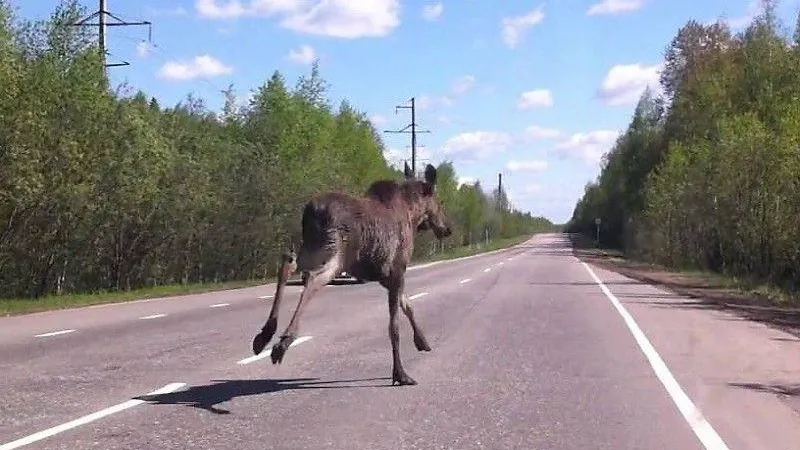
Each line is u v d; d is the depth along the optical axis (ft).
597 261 192.24
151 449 22.35
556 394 30.37
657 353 40.75
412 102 221.66
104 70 90.68
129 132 92.58
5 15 79.97
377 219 29.25
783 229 101.86
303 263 27.76
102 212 94.58
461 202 349.61
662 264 171.83
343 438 23.76
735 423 26.37
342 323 52.60
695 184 136.36
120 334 46.32
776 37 160.45
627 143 252.83
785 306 76.79
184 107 139.64
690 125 181.16
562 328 50.88
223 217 123.75
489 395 30.01
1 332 47.29
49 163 82.38
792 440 24.39
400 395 29.81
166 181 105.91
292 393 29.91
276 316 26.89
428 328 50.67
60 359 36.99
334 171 156.46
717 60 185.98
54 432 23.89
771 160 106.73
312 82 161.07
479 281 103.50
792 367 37.29
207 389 30.45
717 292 95.40
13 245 86.74
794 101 106.01
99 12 95.04
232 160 127.13
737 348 43.32
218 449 22.44
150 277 114.93
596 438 24.20
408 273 128.98
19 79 77.00
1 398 28.45
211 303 69.56
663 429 25.39
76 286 104.73
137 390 30.12
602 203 353.72
